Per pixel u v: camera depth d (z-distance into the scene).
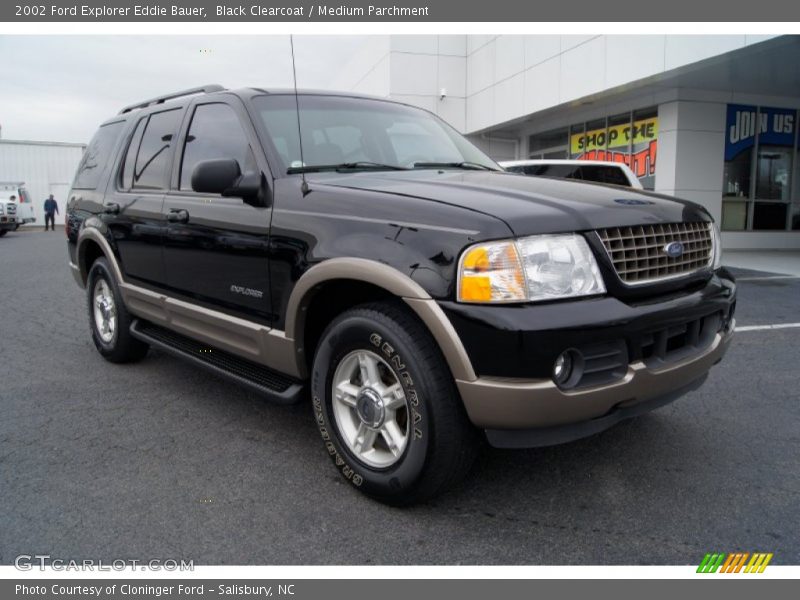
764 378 4.57
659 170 13.97
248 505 2.81
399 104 4.26
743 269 11.05
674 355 2.67
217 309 3.56
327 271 2.75
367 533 2.59
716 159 13.90
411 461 2.58
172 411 3.97
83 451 3.38
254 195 3.19
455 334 2.39
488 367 2.35
